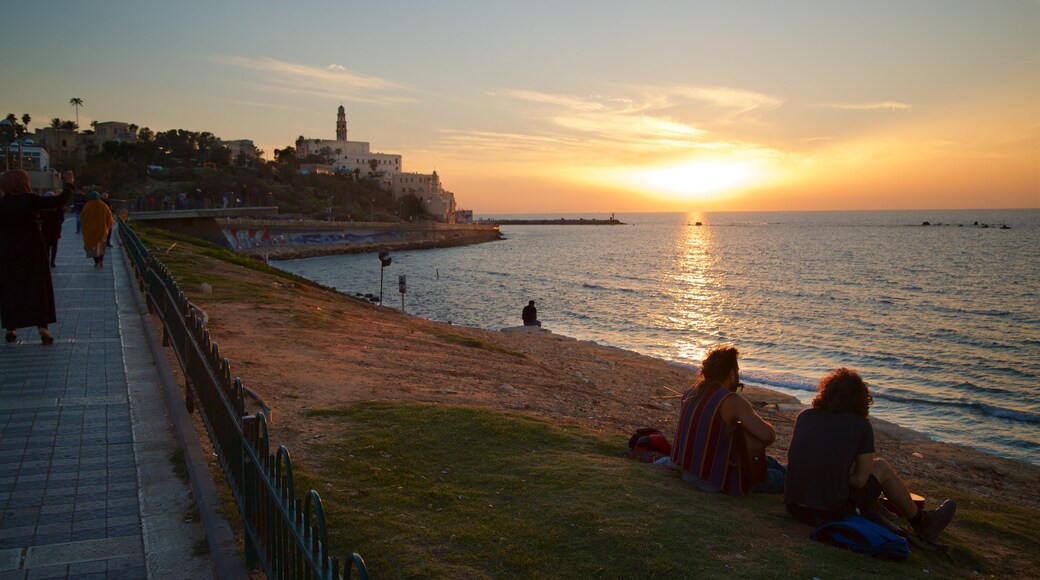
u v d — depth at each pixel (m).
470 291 66.12
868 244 148.12
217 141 187.75
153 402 7.04
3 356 8.70
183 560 4.09
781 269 90.94
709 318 47.47
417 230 149.25
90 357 8.77
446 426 7.23
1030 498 11.44
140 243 15.02
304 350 11.23
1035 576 5.56
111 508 4.72
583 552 4.51
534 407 10.00
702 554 4.60
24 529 4.38
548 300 59.03
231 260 31.52
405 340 14.62
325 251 118.81
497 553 4.44
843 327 42.53
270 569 3.17
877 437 15.16
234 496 4.07
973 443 18.72
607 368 20.94
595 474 5.98
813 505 5.39
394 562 4.23
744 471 5.95
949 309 50.84
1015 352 33.84
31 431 6.12
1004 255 108.81
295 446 6.35
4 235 9.05
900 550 5.01
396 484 5.55
